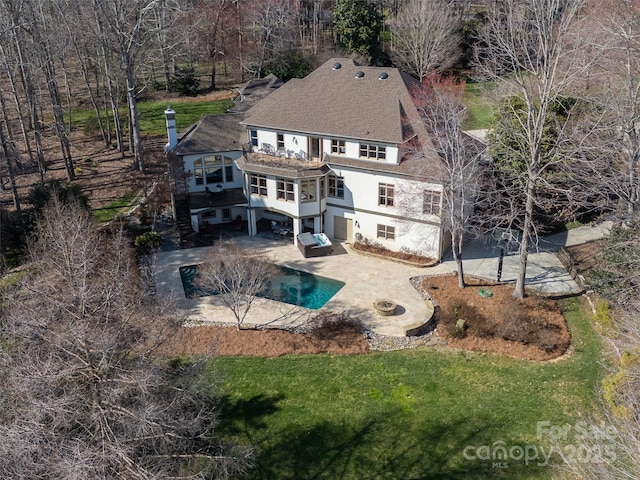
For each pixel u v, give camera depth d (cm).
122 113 6256
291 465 2192
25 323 1572
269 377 2647
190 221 4088
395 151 3566
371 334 2956
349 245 3944
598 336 2916
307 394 2545
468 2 8325
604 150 3198
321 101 3931
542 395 2516
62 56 5294
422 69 6556
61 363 1497
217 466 1753
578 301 3241
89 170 4872
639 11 3722
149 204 4266
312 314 3125
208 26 7656
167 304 2159
